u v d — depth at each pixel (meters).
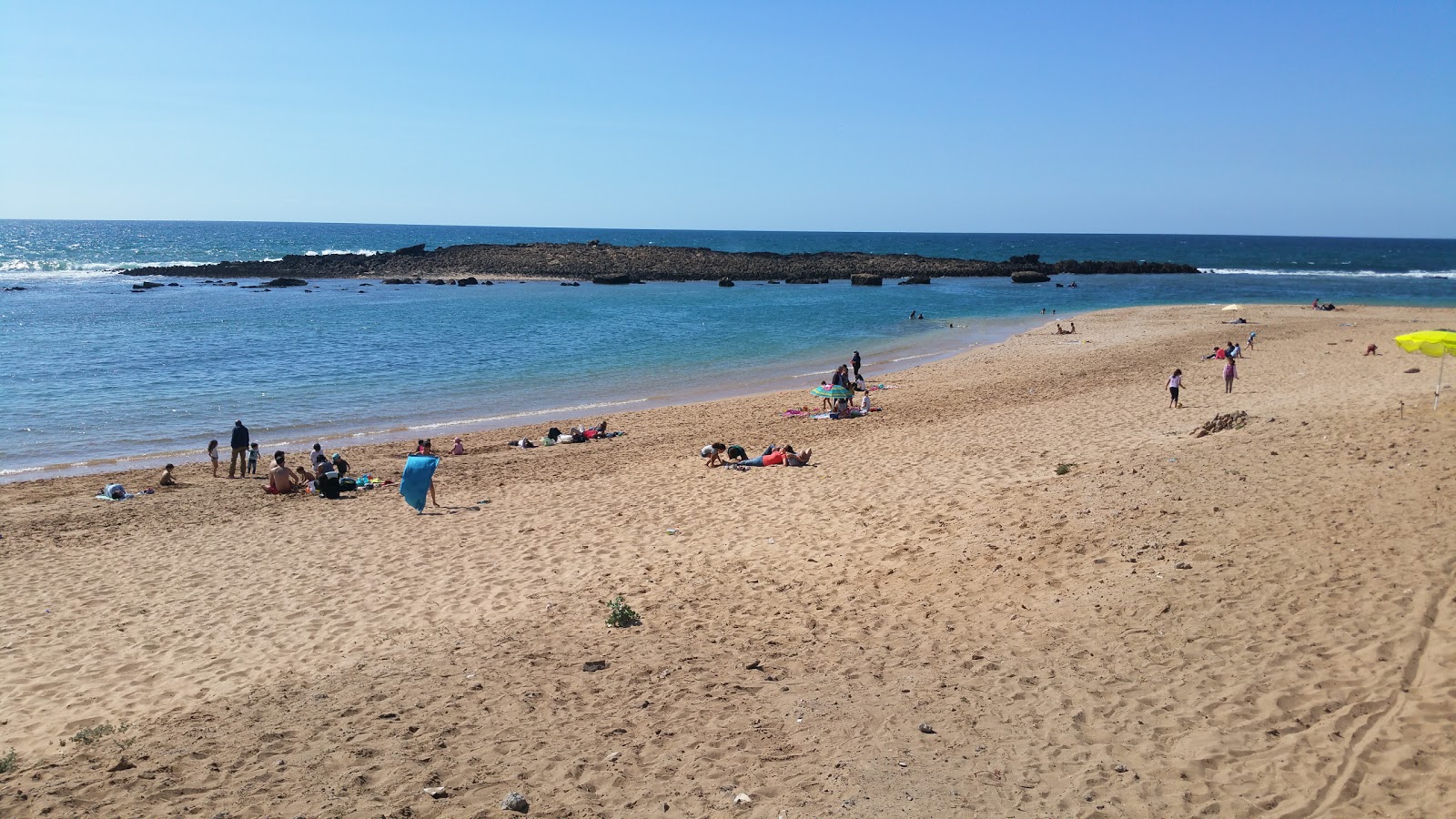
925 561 11.41
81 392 30.73
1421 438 12.82
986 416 22.67
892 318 56.97
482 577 12.34
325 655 9.79
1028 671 7.93
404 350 41.16
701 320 55.28
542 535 14.30
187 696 8.87
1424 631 7.39
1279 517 10.45
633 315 58.38
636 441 22.69
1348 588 8.40
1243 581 8.95
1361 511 10.19
